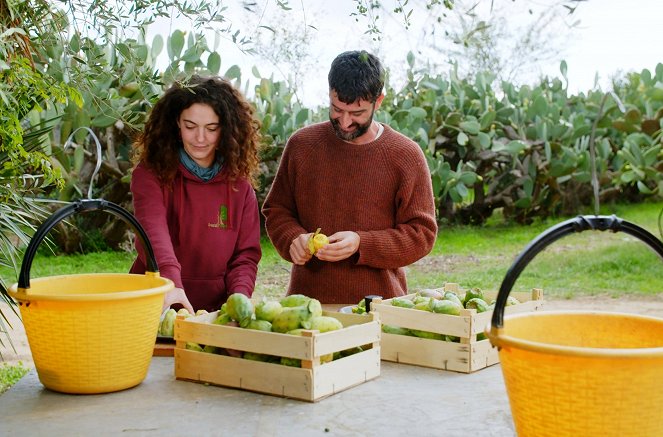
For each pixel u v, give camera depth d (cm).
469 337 207
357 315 204
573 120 906
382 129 297
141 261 262
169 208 273
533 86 1024
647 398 135
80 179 759
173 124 267
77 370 188
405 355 217
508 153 899
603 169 918
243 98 276
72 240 763
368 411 177
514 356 142
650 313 596
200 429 166
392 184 291
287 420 171
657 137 928
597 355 132
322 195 295
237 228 279
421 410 178
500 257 805
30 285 200
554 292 674
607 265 765
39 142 333
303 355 183
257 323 195
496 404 182
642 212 957
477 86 933
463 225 957
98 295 183
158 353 226
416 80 953
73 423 170
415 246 283
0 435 163
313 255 295
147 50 546
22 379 204
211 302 277
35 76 263
